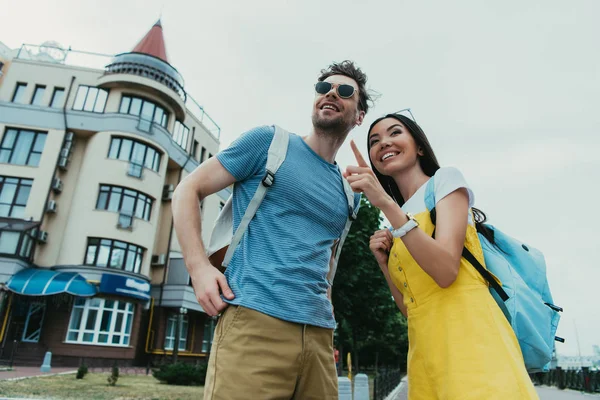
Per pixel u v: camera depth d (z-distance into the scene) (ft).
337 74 7.68
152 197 76.64
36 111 74.38
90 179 70.85
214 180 5.97
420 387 5.80
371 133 7.56
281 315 5.32
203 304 5.20
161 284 77.30
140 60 84.58
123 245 70.23
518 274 5.98
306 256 5.88
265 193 6.03
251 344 5.18
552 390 65.82
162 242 82.23
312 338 5.68
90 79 79.30
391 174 7.33
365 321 47.55
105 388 35.78
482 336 5.10
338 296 40.50
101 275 65.62
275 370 5.18
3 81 76.95
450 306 5.50
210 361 5.41
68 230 68.03
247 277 5.51
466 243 5.88
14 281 59.82
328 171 6.86
